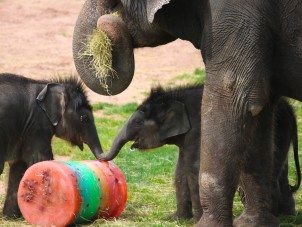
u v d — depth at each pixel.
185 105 12.10
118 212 12.23
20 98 12.72
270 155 10.94
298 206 13.39
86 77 10.89
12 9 42.28
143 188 14.49
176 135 12.07
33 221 11.63
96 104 24.23
